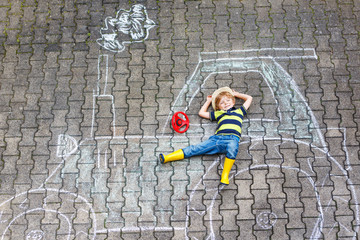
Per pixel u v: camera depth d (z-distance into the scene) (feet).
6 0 18.56
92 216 15.07
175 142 15.99
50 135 16.21
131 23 17.92
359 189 15.20
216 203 15.11
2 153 15.99
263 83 16.74
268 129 16.05
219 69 17.02
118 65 17.22
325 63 17.02
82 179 15.56
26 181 15.58
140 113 16.42
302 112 16.28
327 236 14.67
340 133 15.96
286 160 15.60
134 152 15.87
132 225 14.92
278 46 17.33
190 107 16.47
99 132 16.19
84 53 17.48
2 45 17.78
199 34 17.63
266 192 15.20
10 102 16.76
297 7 18.06
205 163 15.60
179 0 18.28
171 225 14.89
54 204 15.28
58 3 18.45
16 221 15.11
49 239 14.87
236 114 15.70
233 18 17.89
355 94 16.49
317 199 15.08
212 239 14.69
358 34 17.54
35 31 17.99
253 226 14.82
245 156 15.67
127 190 15.37
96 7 18.31
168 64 17.15
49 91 16.88
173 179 15.46
